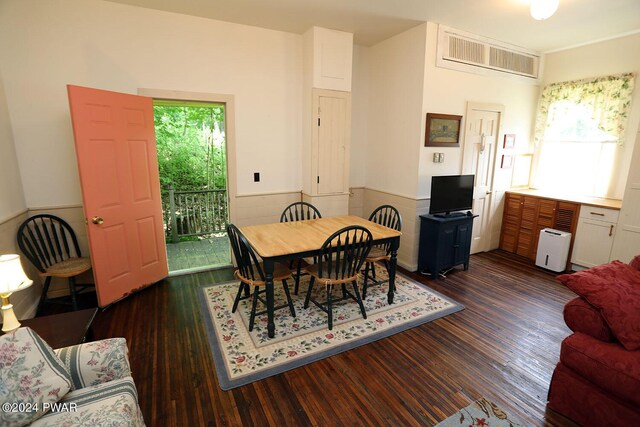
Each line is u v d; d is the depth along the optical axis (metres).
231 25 3.44
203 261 4.22
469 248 3.87
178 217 5.14
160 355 2.27
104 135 2.77
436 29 3.48
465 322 2.74
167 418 1.75
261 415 1.78
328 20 3.38
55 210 3.01
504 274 3.78
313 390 1.96
